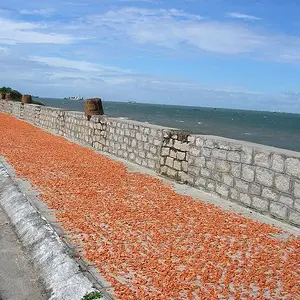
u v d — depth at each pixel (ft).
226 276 17.20
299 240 21.77
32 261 20.21
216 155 30.66
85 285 16.21
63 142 60.08
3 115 111.04
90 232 22.16
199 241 21.33
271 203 25.55
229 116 559.38
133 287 16.03
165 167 37.37
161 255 19.36
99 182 34.17
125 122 45.83
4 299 16.63
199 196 30.73
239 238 21.94
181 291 15.76
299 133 267.39
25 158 43.93
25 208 26.40
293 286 16.56
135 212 26.11
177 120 323.57
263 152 26.12
